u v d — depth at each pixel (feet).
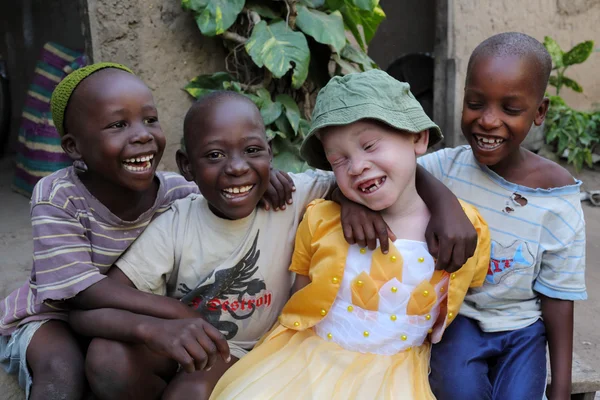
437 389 5.29
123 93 5.12
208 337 4.67
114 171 5.20
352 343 5.15
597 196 14.70
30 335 5.41
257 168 5.09
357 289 5.11
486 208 5.78
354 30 12.02
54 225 5.23
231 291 5.49
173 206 5.67
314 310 5.24
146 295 5.03
